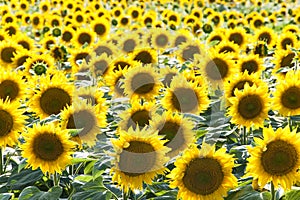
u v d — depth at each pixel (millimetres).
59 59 10469
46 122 5977
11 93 6887
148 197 5723
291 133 4848
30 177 5715
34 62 8906
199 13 18406
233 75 7602
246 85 6199
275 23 17891
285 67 8086
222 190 4898
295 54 8461
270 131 4887
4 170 6336
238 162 6180
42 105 6316
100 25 13523
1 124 5629
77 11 17672
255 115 6164
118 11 18641
